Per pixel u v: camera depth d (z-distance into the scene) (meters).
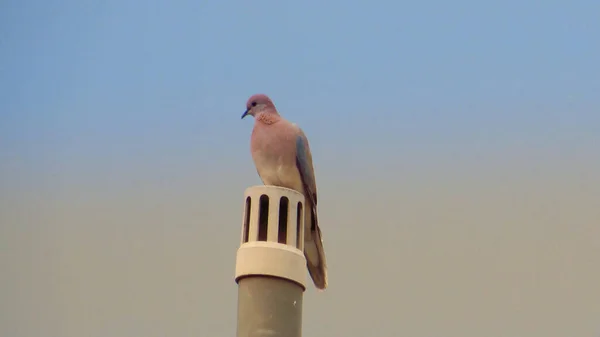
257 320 11.88
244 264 12.20
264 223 12.60
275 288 12.06
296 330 12.03
